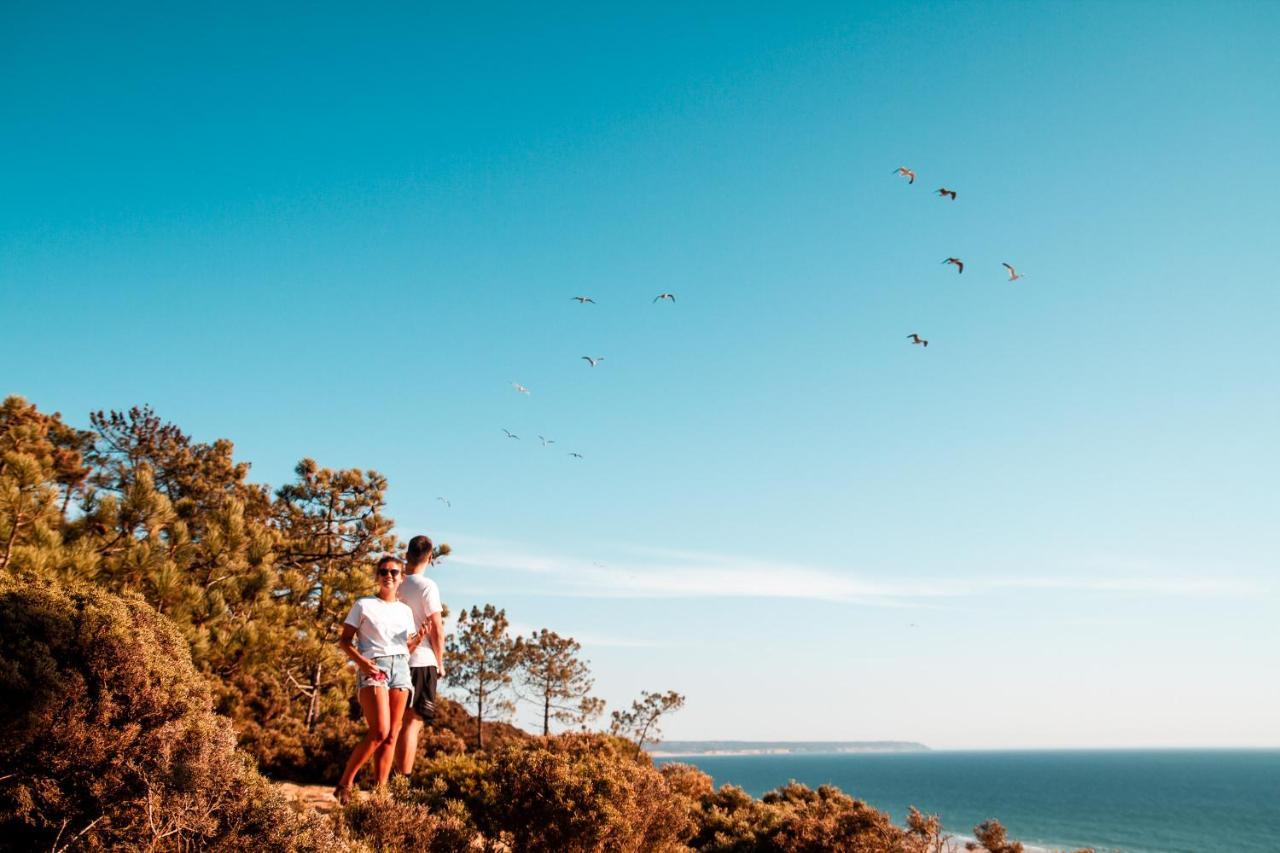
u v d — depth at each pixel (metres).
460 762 9.29
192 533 18.17
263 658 14.90
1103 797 165.12
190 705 5.38
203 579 15.01
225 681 15.02
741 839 10.55
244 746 14.29
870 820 10.54
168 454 34.94
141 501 13.73
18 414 22.92
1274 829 107.62
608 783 7.14
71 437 31.03
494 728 40.34
